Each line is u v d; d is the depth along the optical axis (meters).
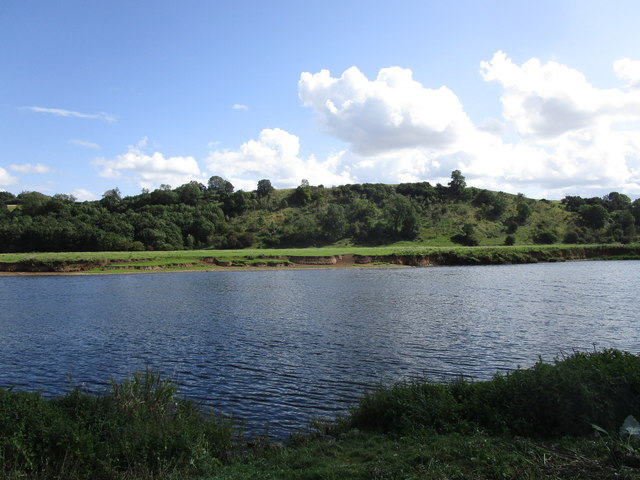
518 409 11.03
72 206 157.50
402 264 99.25
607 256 112.31
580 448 9.36
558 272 75.81
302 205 191.50
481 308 38.41
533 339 26.39
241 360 22.67
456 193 192.12
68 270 82.06
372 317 34.56
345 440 11.40
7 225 121.38
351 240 148.75
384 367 21.08
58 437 10.12
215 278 71.75
